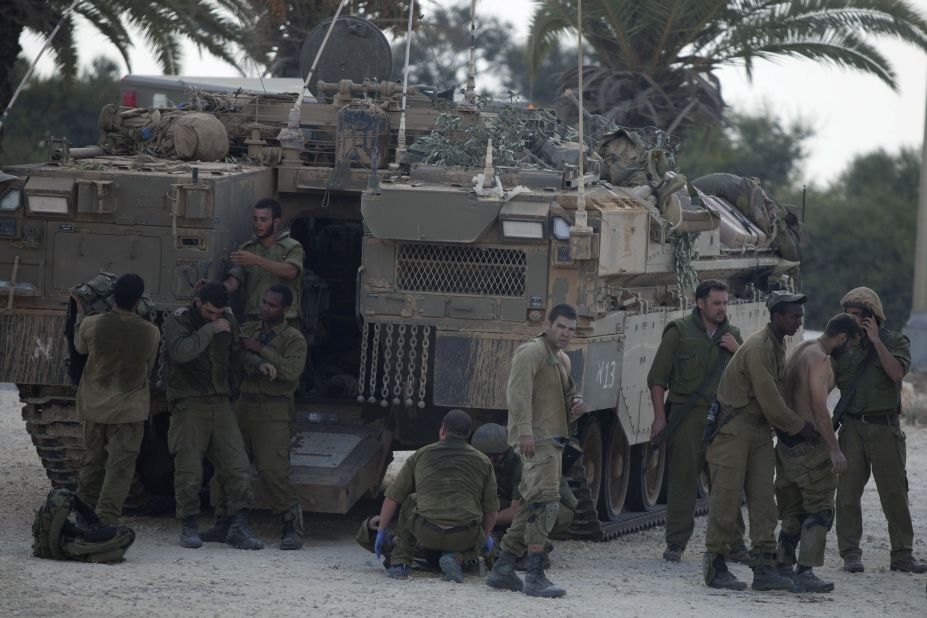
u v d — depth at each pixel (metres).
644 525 32.16
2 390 55.91
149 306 24.70
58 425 28.22
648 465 34.19
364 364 27.64
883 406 27.17
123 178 27.19
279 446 26.11
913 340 77.12
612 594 23.25
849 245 137.38
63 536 23.27
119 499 24.33
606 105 62.62
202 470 27.78
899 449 27.27
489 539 24.47
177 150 30.86
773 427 24.91
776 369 24.20
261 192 30.11
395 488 23.78
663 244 31.69
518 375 22.81
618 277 29.20
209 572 22.67
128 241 27.23
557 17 66.06
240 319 27.89
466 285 27.27
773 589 24.27
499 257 27.08
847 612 22.50
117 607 19.20
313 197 31.44
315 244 33.66
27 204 27.17
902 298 134.88
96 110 125.62
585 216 26.44
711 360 27.39
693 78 64.50
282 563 24.25
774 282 43.03
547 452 22.92
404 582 22.88
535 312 26.92
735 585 24.39
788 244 42.53
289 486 26.25
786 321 24.08
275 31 65.25
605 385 28.61
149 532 27.53
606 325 28.34
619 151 32.56
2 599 19.23
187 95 34.09
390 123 32.59
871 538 31.34
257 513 30.75
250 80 62.91
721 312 27.47
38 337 27.39
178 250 27.17
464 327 27.12
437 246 27.27
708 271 35.75
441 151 30.23
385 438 28.80
